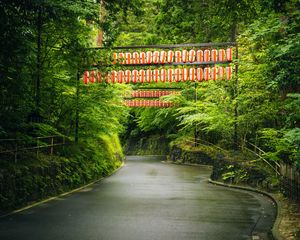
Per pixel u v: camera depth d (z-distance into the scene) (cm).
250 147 2175
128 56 2050
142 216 1025
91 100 1814
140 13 1667
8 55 1129
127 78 2036
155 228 881
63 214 1047
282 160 1366
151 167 3045
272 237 807
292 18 1047
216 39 2798
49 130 1556
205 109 2592
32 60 1355
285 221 926
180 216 1031
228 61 2017
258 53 1545
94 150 2203
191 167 3028
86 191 1576
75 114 1905
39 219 976
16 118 1301
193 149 3431
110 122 2177
